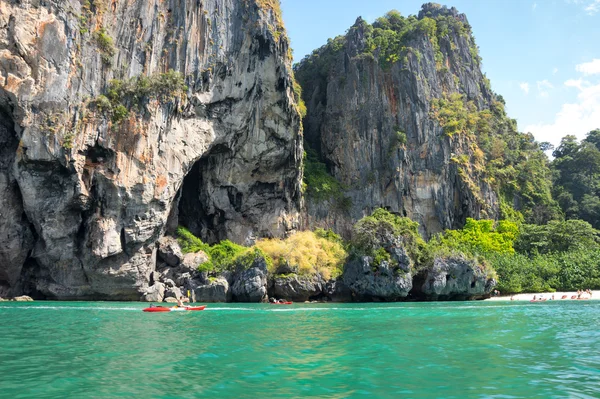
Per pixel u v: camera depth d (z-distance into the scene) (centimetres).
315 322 2734
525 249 7344
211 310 3650
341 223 7512
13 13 4725
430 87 8375
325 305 4375
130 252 4981
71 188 4738
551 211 8506
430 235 7631
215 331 2280
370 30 8838
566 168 10194
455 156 7831
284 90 6244
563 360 1538
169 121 5359
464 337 2075
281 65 6231
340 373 1345
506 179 8375
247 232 6331
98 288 4925
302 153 6650
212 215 6288
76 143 4716
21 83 4650
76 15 5009
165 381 1241
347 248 5622
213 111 5862
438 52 8825
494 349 1755
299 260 5359
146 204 5053
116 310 3525
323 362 1502
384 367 1427
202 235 6256
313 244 5766
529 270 6366
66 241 4831
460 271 5231
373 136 8062
